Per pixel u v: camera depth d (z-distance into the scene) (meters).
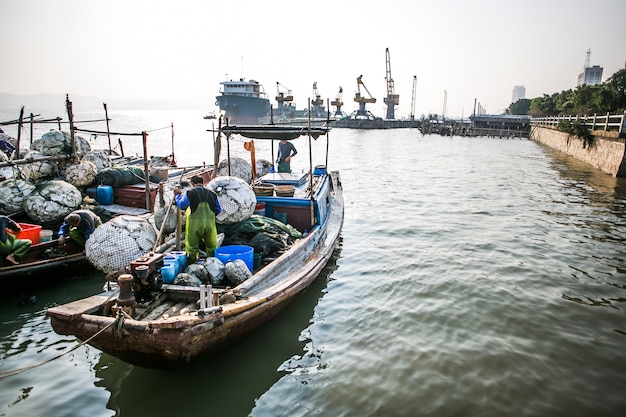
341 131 86.88
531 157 32.84
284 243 7.46
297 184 10.42
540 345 5.86
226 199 7.38
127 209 10.29
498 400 4.74
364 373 5.25
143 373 5.29
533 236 10.93
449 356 5.58
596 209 14.07
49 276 7.55
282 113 107.00
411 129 105.88
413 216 13.35
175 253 6.06
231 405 4.74
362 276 8.37
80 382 5.14
